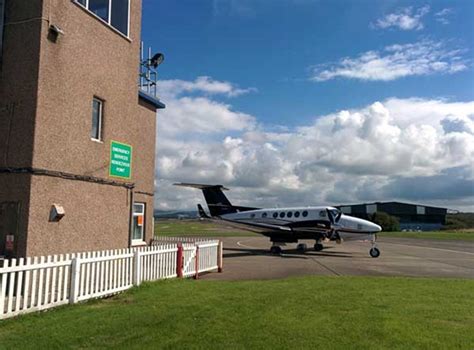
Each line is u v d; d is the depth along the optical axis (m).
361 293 9.10
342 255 23.48
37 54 9.51
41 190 9.45
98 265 8.41
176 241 16.00
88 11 11.06
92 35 11.25
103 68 11.69
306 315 6.90
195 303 7.82
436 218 89.62
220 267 14.51
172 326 6.16
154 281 10.21
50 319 6.57
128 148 12.79
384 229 70.12
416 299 8.46
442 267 17.14
